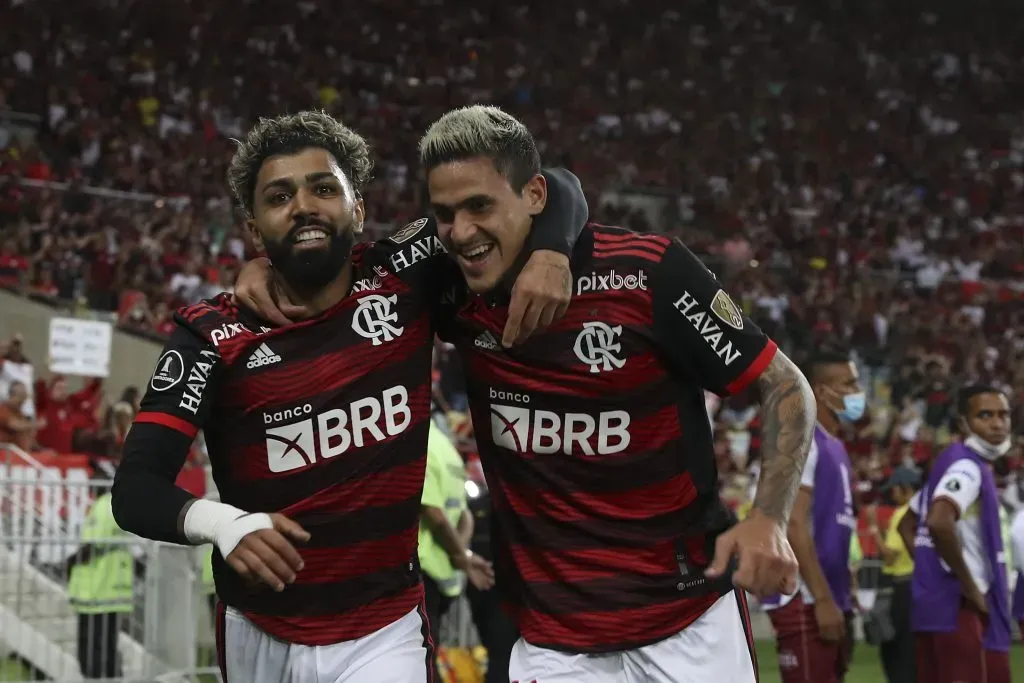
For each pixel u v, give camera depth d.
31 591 9.25
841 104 32.16
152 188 21.20
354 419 3.17
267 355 3.14
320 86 27.45
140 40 26.08
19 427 12.37
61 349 12.59
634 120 29.75
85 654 7.70
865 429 19.22
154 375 3.12
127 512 2.93
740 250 24.73
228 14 27.72
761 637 13.04
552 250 3.02
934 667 6.30
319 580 3.19
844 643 5.61
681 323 3.13
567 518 3.23
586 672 3.27
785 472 3.07
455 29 31.11
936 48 34.69
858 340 22.64
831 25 34.41
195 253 18.48
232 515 2.82
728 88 31.84
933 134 32.06
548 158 27.44
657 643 3.25
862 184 29.61
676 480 3.23
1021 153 32.25
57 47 24.64
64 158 21.38
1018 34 35.44
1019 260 27.12
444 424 13.95
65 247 17.64
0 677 8.72
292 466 3.16
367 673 3.20
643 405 3.18
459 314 3.24
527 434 3.22
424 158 3.13
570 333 3.14
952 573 6.23
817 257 25.83
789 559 2.93
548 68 30.81
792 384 3.15
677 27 33.25
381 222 22.83
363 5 30.34
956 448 6.29
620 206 26.02
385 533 3.23
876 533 11.47
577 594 3.25
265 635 3.25
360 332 3.20
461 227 3.06
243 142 3.27
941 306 24.52
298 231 3.12
